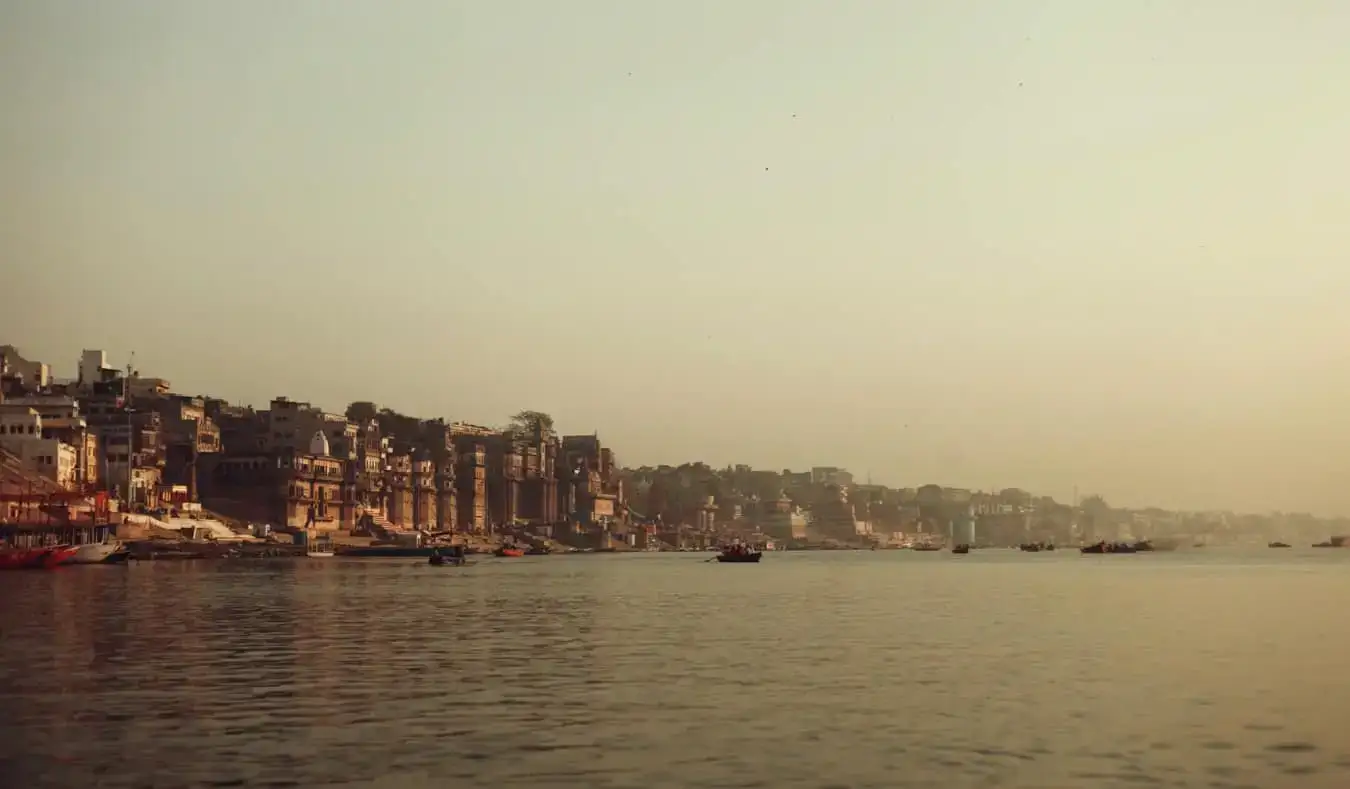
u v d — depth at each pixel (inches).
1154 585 6087.6
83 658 2427.4
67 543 7160.4
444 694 1999.3
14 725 1721.2
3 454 7726.4
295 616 3457.2
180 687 2055.9
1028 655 2605.8
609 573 7632.9
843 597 4869.6
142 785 1405.0
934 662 2464.3
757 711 1855.3
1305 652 2679.6
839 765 1508.4
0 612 3481.8
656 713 1834.4
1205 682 2183.8
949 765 1512.1
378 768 1482.5
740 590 5418.3
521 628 3179.1
